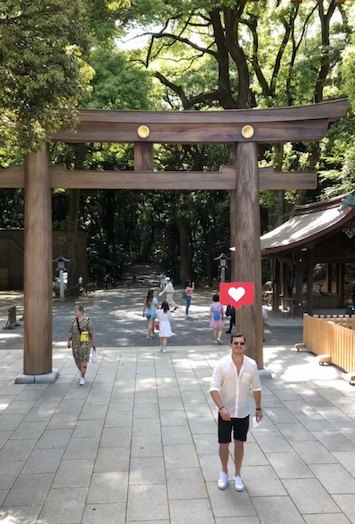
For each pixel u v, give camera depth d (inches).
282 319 682.2
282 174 365.1
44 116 232.1
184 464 203.6
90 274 1539.1
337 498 174.1
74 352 331.6
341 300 765.3
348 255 683.4
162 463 204.7
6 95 229.6
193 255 1653.5
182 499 173.8
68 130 272.8
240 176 358.9
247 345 353.1
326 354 391.9
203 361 407.2
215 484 185.3
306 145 988.6
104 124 347.3
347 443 226.1
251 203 357.7
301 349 446.3
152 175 355.6
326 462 205.0
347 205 588.1
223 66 939.3
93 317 733.3
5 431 244.1
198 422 255.8
